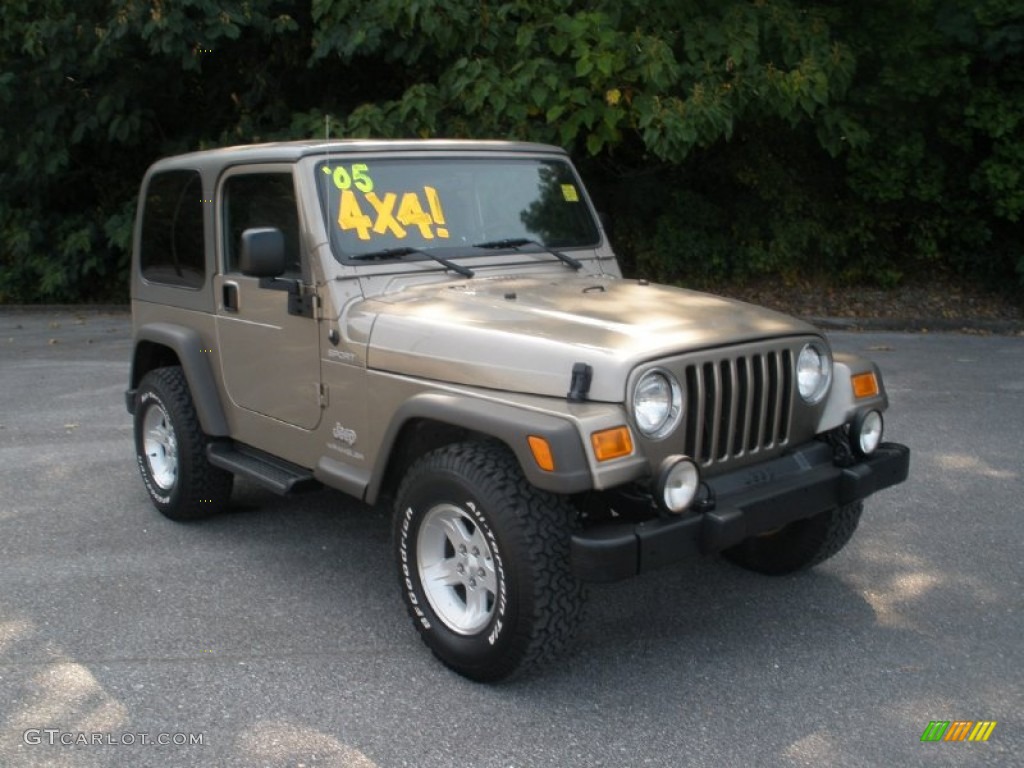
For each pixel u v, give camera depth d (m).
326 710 3.62
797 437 4.12
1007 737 3.42
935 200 12.88
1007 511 5.55
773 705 3.64
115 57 11.94
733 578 4.76
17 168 13.66
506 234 4.89
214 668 3.93
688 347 3.65
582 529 3.54
